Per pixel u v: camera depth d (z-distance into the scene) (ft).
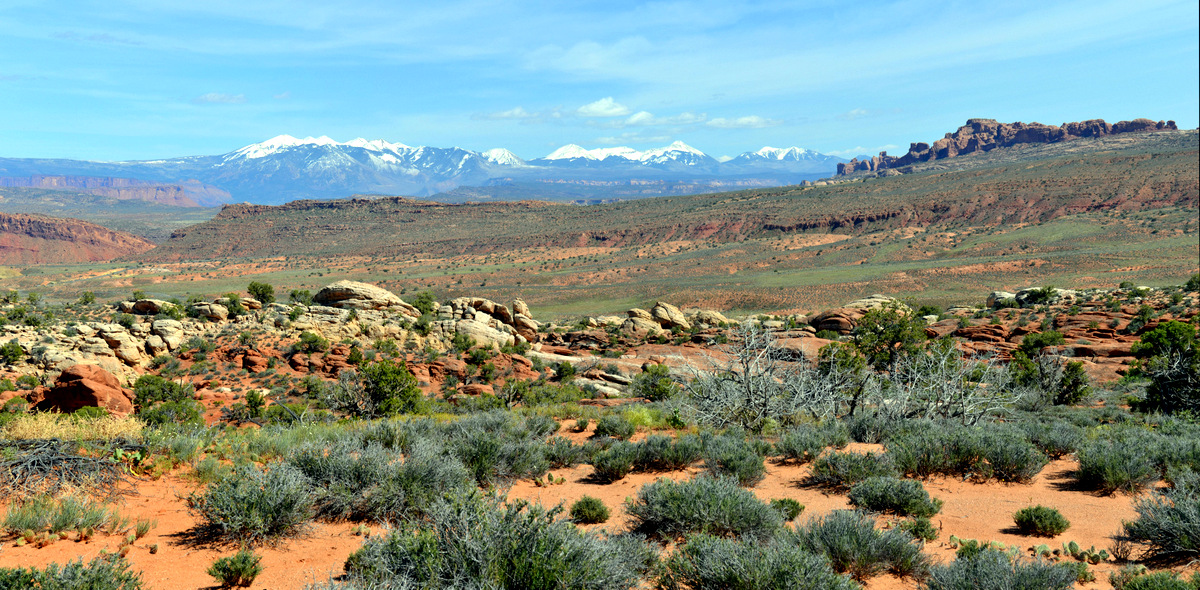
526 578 16.31
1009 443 35.32
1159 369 65.92
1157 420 55.42
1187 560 21.31
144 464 30.99
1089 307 192.95
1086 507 29.32
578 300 560.61
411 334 156.04
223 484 23.67
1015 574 18.34
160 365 115.96
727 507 23.68
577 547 17.06
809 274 581.53
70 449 28.99
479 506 17.95
